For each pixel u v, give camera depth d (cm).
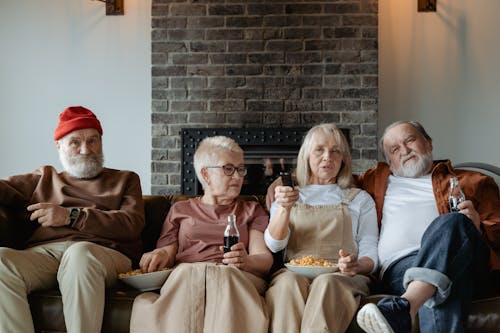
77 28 519
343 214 265
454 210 244
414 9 496
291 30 481
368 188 285
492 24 492
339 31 479
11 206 276
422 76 496
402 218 267
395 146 285
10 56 523
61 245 258
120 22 516
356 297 225
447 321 213
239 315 222
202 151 277
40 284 243
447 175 277
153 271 248
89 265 232
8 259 232
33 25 521
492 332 217
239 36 484
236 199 281
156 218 297
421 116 497
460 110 496
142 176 514
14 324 229
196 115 488
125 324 231
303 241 263
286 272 237
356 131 479
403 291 247
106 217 266
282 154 478
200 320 223
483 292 235
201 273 227
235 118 485
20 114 523
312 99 480
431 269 212
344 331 218
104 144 516
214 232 266
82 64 518
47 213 256
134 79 514
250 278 239
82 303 230
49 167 290
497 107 493
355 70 479
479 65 493
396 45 498
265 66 483
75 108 297
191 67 488
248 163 481
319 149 275
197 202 278
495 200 271
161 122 490
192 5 487
